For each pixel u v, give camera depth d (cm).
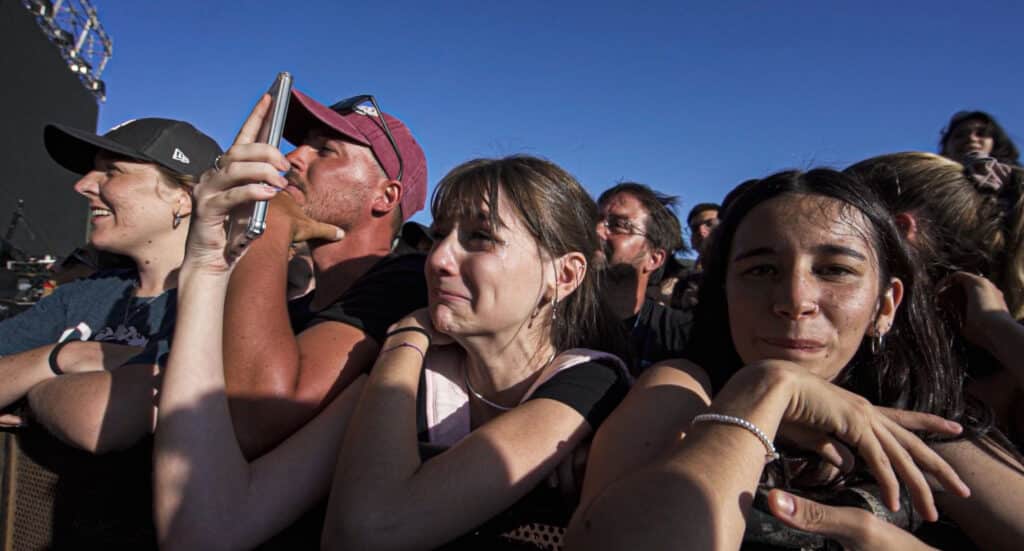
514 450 102
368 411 112
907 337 108
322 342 139
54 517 148
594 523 75
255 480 115
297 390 127
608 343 142
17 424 157
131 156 192
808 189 102
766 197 105
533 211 121
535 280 122
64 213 1341
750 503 77
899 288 106
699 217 505
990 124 292
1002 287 143
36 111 1230
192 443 110
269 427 125
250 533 112
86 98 1447
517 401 128
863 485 99
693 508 72
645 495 74
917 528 98
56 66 1296
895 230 104
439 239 128
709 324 123
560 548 106
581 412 110
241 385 125
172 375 112
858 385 110
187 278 115
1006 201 146
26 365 161
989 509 94
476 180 121
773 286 100
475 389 132
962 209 142
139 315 192
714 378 121
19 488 158
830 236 97
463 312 119
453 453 104
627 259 309
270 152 106
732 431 81
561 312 134
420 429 131
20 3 1145
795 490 100
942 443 100
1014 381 131
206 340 115
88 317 200
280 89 111
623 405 104
